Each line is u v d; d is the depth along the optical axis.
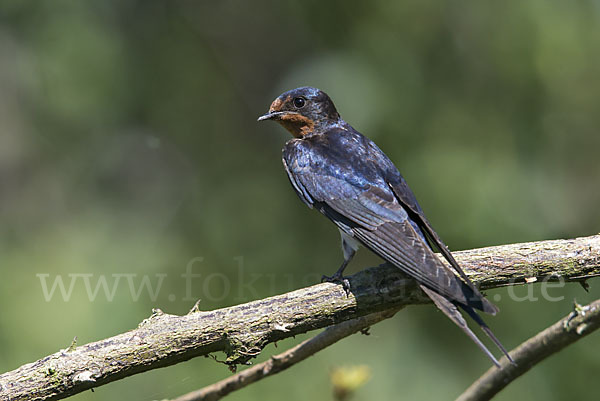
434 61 12.44
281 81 13.51
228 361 6.03
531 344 6.48
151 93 13.84
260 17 14.21
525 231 11.12
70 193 13.72
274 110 8.89
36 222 13.41
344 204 7.69
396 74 12.30
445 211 11.20
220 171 13.95
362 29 12.70
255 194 13.59
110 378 5.80
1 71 13.37
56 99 13.50
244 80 14.31
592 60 11.95
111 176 13.82
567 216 11.91
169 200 13.66
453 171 11.45
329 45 12.99
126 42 13.62
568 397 10.63
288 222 13.08
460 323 5.81
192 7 14.23
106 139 13.80
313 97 8.82
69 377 5.69
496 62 12.28
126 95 13.62
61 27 13.17
